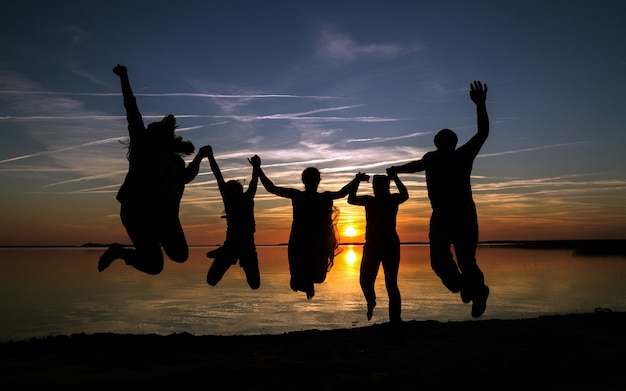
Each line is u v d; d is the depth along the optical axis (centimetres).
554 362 497
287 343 679
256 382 457
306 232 597
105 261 445
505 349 588
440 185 539
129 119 457
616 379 427
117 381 472
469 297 551
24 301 2109
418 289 2383
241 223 554
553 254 8481
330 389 423
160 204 448
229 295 2288
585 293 2195
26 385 459
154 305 1938
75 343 677
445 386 424
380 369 505
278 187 604
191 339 708
